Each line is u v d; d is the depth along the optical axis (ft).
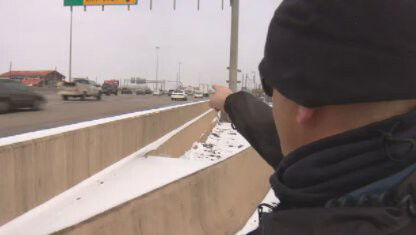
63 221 19.27
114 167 31.42
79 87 158.61
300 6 3.11
